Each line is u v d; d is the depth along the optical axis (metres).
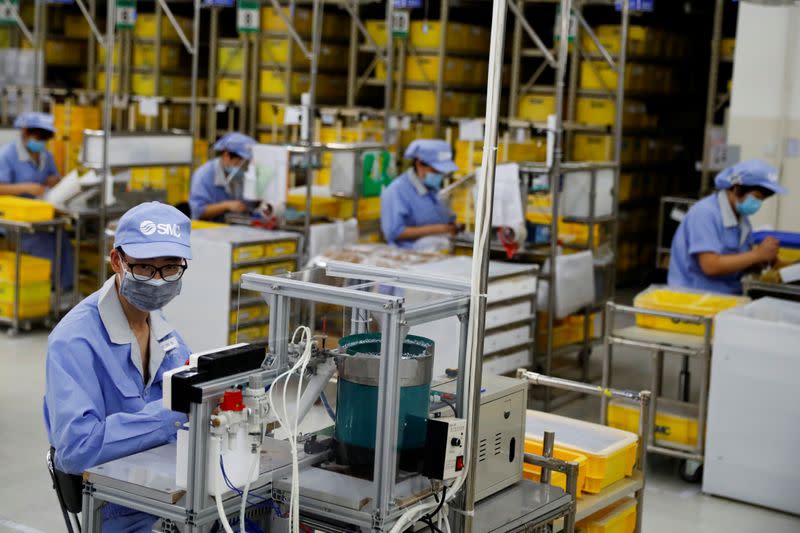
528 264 6.30
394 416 2.46
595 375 7.26
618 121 7.12
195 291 6.17
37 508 4.69
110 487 2.57
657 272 11.05
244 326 6.17
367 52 11.64
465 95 10.66
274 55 10.91
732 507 5.05
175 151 8.15
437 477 2.56
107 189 7.47
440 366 2.98
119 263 2.87
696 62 11.52
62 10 12.87
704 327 5.39
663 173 11.21
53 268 8.16
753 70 8.13
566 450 3.72
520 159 8.84
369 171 7.67
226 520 2.45
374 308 2.45
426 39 10.27
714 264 6.04
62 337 2.89
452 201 7.30
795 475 4.91
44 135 8.59
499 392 3.02
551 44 10.91
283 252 6.47
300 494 2.57
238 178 7.62
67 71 13.18
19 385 6.48
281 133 10.98
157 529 2.56
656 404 5.34
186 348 3.24
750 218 8.23
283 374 2.55
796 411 4.86
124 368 3.00
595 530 3.66
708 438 5.14
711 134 9.38
